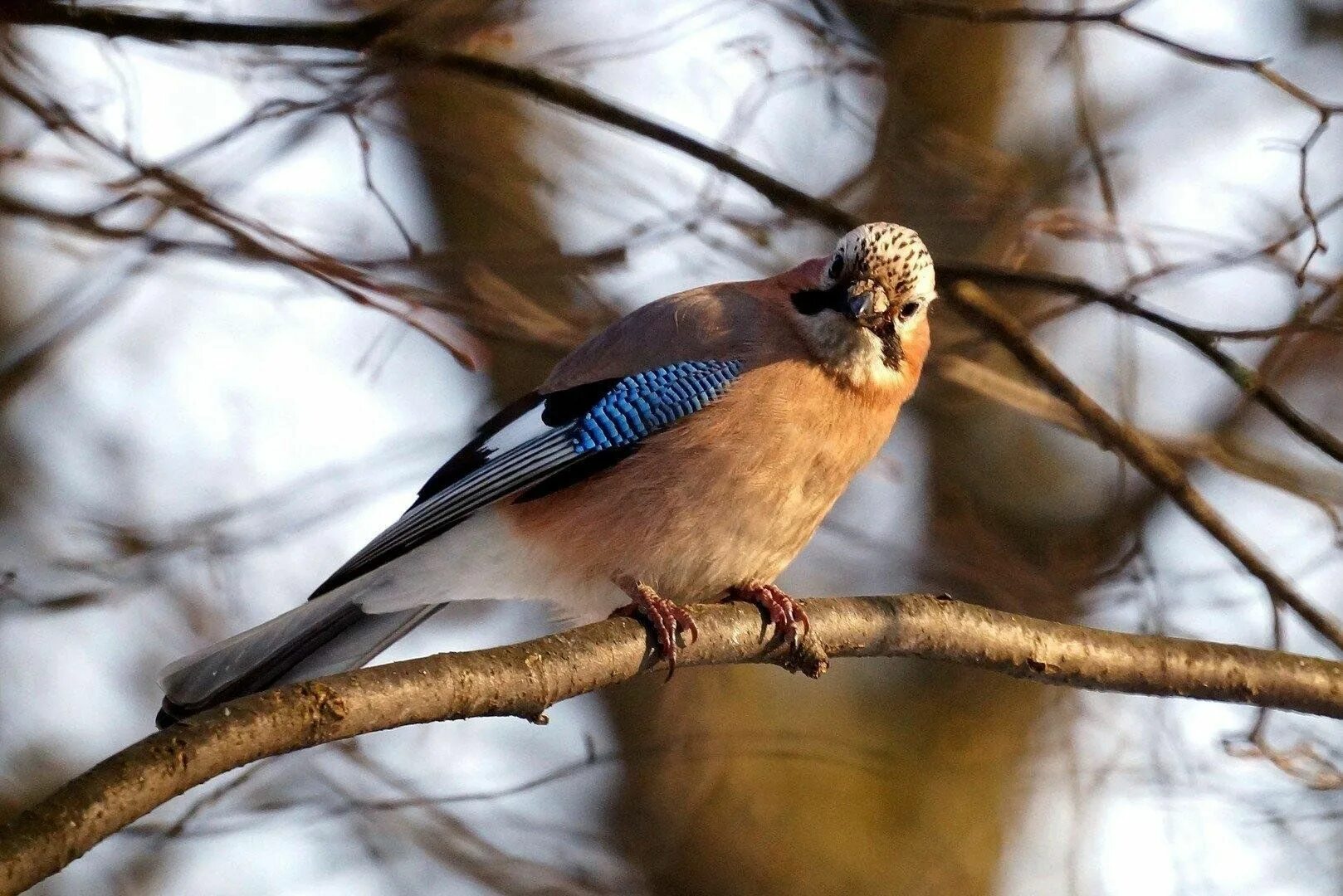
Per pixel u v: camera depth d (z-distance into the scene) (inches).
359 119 375.9
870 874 500.1
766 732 482.3
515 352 508.1
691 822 489.1
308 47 339.3
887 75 446.3
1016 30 538.0
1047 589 488.1
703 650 301.3
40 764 495.2
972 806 518.3
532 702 271.1
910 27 496.4
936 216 474.3
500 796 399.5
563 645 281.3
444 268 392.8
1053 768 478.3
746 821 495.2
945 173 482.0
